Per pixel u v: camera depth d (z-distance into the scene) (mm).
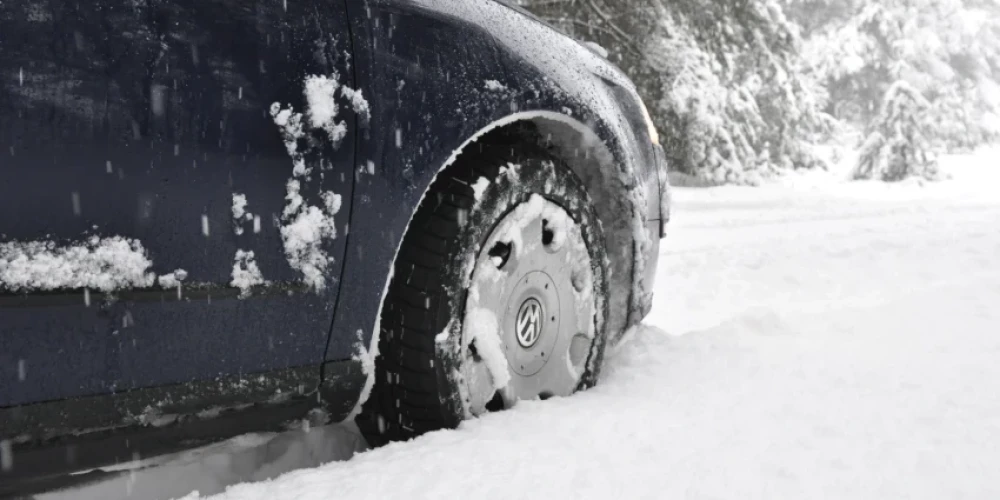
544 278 2193
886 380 2430
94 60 1377
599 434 1916
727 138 16047
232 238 1534
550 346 2238
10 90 1286
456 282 1910
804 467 1775
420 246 1904
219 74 1532
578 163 2508
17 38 1303
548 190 2170
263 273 1578
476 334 1977
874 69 26609
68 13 1358
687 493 1642
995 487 1718
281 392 1641
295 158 1621
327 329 1694
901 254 6457
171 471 1787
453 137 1895
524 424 1948
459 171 1994
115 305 1385
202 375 1510
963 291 3879
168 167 1448
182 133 1470
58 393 1337
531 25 2410
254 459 1947
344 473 1674
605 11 15320
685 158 16094
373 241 1747
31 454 1342
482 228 1974
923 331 3117
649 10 15539
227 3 1577
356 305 1734
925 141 18688
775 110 18141
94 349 1368
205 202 1496
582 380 2363
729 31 16953
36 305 1298
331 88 1688
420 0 1981
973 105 28875
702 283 5590
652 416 2064
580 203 2285
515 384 2129
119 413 1412
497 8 2291
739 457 1816
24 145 1291
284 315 1620
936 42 26469
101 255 1367
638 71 15836
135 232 1409
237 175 1539
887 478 1738
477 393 2010
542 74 2205
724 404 2189
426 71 1884
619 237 2645
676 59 15805
